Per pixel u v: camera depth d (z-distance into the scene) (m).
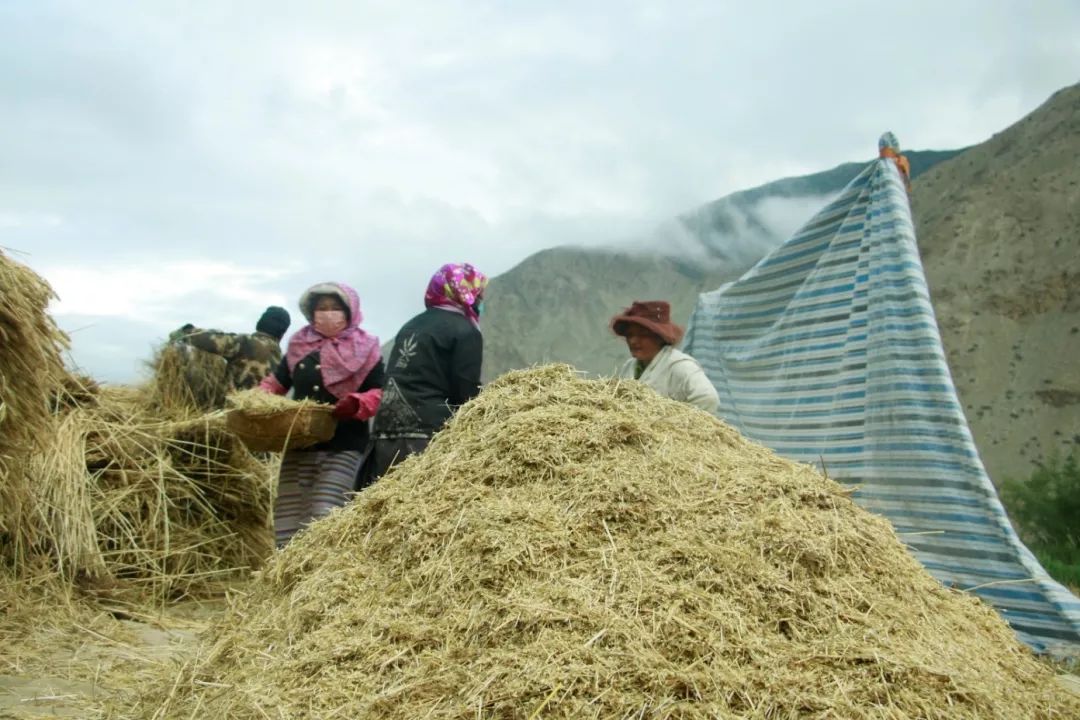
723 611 2.86
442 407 5.33
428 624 3.00
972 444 5.49
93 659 4.41
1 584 5.29
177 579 6.20
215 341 7.19
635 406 3.84
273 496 6.96
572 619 2.82
